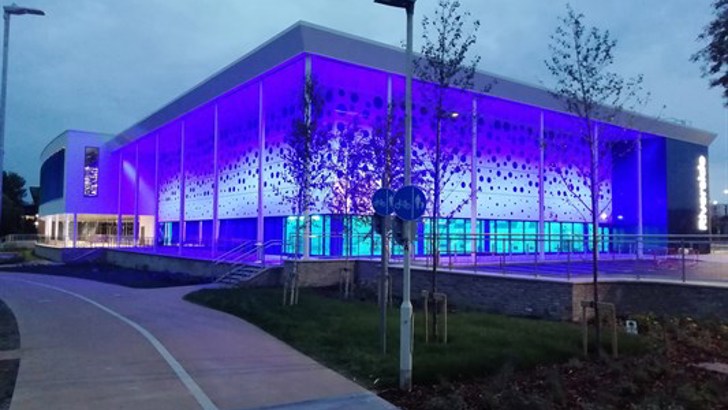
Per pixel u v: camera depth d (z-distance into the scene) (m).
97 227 56.22
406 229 8.15
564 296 13.91
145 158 52.41
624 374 8.52
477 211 31.59
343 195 19.27
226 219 35.56
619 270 18.22
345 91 26.02
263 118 28.89
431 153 17.17
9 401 6.98
